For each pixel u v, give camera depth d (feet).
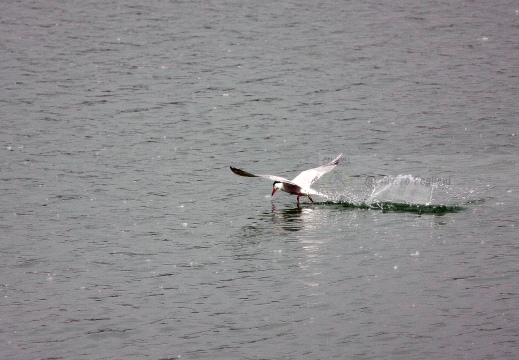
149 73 463.42
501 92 423.64
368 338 189.26
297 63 478.59
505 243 241.55
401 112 397.19
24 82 444.55
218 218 271.49
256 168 329.11
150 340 191.42
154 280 223.30
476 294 209.56
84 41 520.42
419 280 218.59
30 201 288.71
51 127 377.91
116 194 296.30
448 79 446.19
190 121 388.57
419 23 554.05
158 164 331.36
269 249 242.58
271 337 191.11
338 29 541.34
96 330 196.85
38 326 199.41
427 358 180.45
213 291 215.51
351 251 239.50
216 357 183.21
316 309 203.72
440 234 250.57
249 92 431.02
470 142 354.54
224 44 515.09
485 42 512.63
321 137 366.02
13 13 579.07
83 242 251.60
